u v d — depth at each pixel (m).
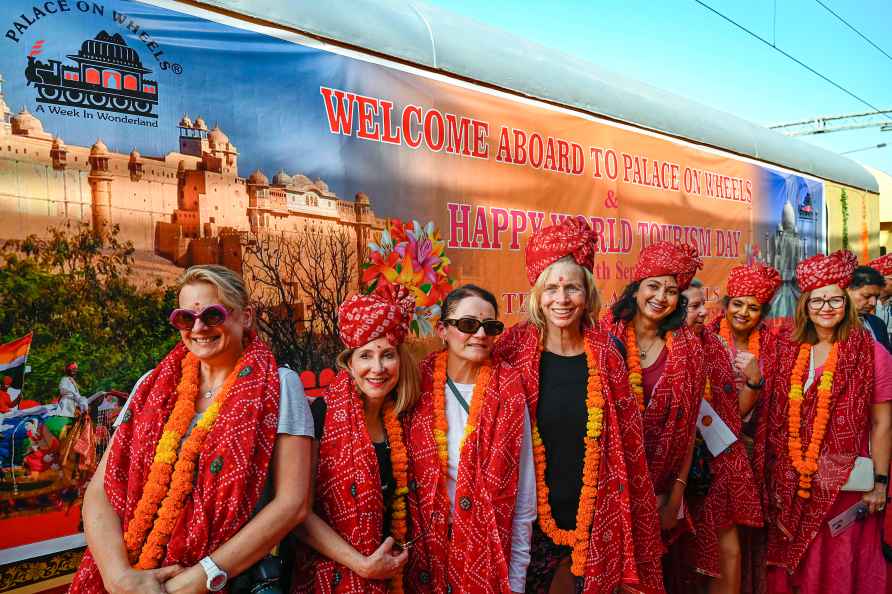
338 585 2.05
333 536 2.06
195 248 2.67
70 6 2.35
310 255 3.09
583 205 4.77
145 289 2.53
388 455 2.26
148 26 2.56
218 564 1.80
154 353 2.55
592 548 2.50
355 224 3.29
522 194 4.28
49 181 2.29
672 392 2.98
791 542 3.71
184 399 1.97
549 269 2.61
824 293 3.65
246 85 2.86
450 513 2.28
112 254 2.44
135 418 1.98
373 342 2.16
